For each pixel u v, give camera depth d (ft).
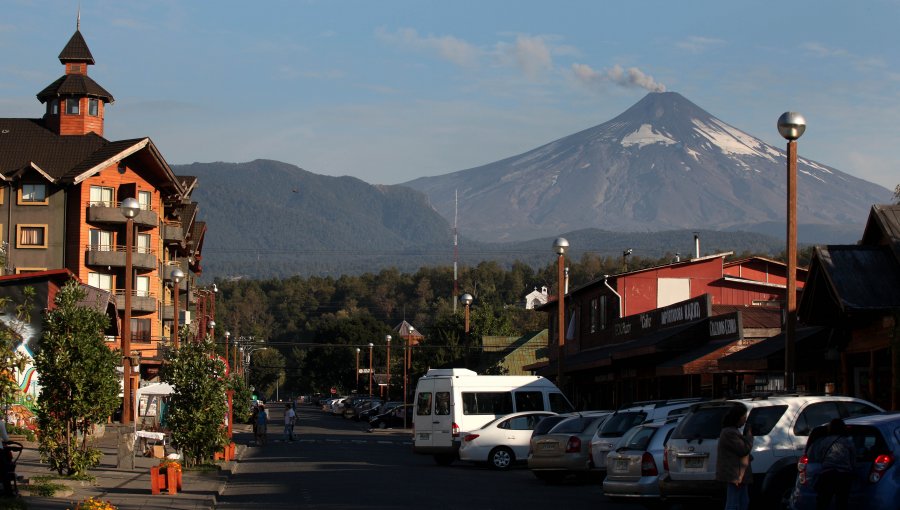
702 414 54.80
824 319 78.18
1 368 54.13
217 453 107.76
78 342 73.61
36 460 93.66
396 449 144.15
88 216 216.95
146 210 224.12
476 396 109.50
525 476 90.84
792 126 64.80
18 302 110.63
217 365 98.27
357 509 63.16
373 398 301.43
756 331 106.83
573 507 63.87
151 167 228.63
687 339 117.39
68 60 242.37
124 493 70.69
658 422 63.72
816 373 94.48
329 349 458.09
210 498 67.77
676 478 54.44
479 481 85.05
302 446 151.43
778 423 53.16
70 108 235.61
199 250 303.48
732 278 171.63
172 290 270.05
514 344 263.08
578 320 192.13
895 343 64.85
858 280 72.64
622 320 160.35
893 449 42.11
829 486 42.96
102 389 74.43
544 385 111.55
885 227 74.64
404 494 72.84
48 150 224.12
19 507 53.47
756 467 52.42
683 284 170.60
